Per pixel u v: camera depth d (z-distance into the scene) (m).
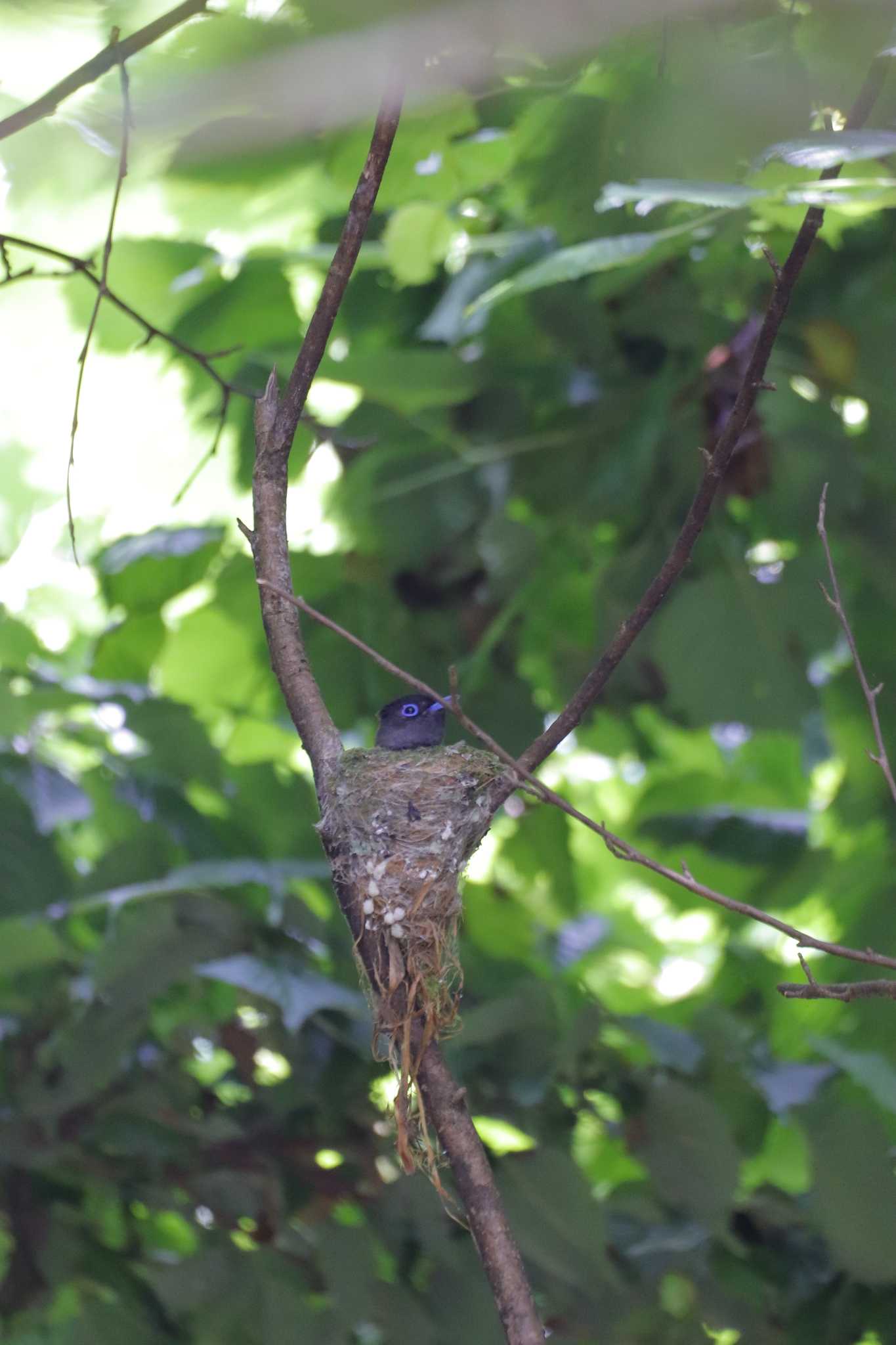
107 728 10.95
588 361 11.49
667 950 16.03
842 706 12.23
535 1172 9.64
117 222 10.41
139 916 9.55
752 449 10.98
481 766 7.29
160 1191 10.12
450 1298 9.58
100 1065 9.55
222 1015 10.94
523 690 12.30
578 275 9.06
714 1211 9.80
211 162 8.52
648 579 11.41
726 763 14.70
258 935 10.06
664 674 11.18
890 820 12.08
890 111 6.64
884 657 11.90
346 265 6.24
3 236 6.75
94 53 7.20
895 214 10.34
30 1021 10.28
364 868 6.53
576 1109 10.25
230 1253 9.77
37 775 10.25
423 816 6.83
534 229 10.75
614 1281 9.53
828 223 10.05
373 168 6.12
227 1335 9.62
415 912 6.35
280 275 11.47
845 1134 9.86
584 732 13.66
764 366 5.73
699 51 6.61
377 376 11.41
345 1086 10.20
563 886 13.09
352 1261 9.59
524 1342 4.41
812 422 10.90
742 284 10.72
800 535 11.41
